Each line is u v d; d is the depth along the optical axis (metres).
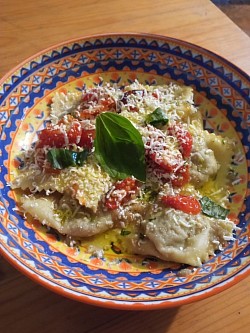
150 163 0.31
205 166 0.32
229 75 0.35
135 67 0.37
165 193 0.30
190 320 0.25
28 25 0.43
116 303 0.23
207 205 0.30
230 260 0.26
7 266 0.27
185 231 0.28
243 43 0.43
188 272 0.26
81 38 0.36
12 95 0.33
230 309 0.26
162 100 0.35
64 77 0.36
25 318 0.25
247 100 0.34
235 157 0.33
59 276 0.24
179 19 0.45
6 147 0.31
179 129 0.32
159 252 0.28
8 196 0.29
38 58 0.34
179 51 0.36
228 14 0.64
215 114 0.35
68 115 0.33
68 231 0.29
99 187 0.30
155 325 0.25
